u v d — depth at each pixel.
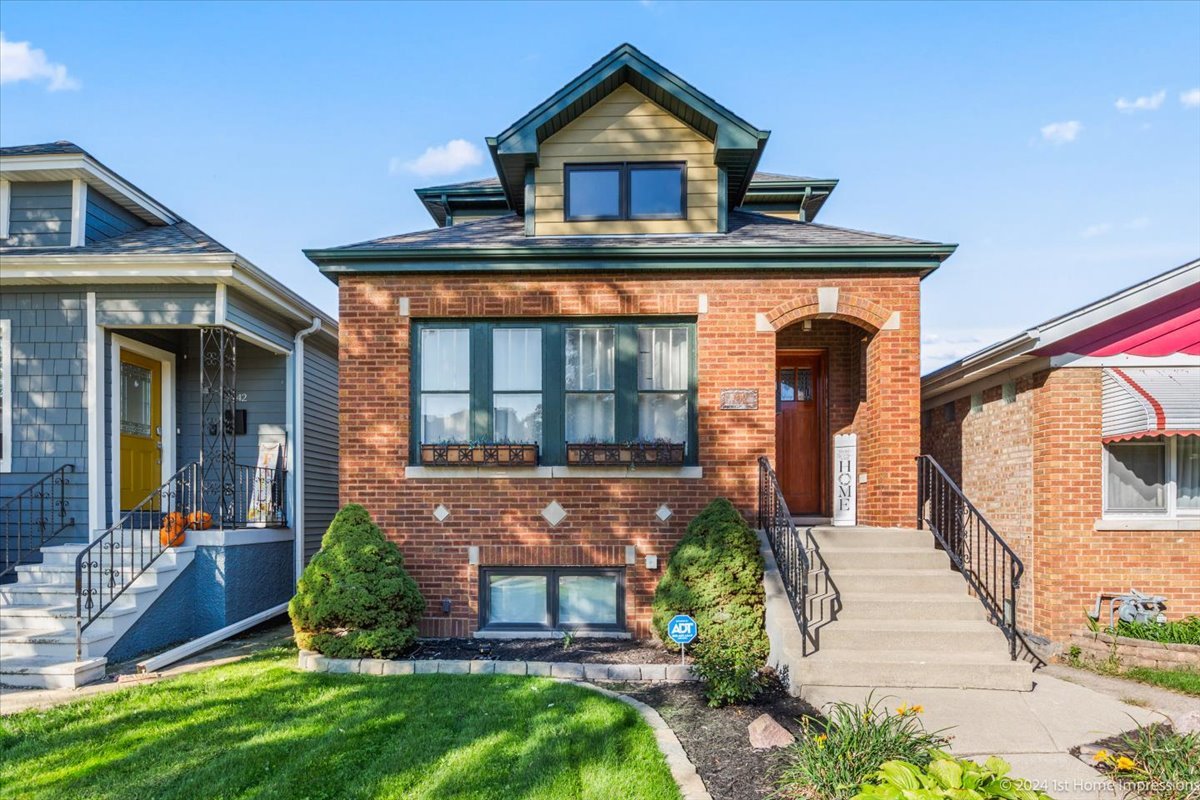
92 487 9.29
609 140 9.58
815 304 8.95
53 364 9.45
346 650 7.48
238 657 8.14
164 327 9.82
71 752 5.25
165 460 11.02
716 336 8.96
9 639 7.41
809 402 10.78
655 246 8.73
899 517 8.81
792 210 12.50
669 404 9.12
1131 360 8.27
